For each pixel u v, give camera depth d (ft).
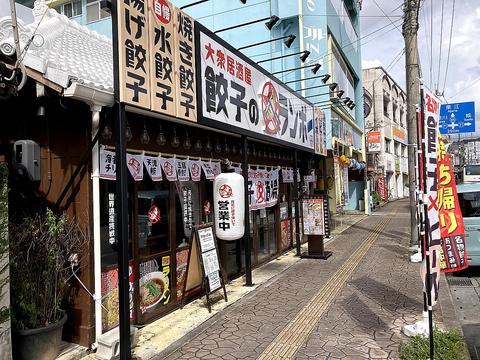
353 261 34.35
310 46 52.08
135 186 19.74
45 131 17.76
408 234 50.37
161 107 18.07
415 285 25.96
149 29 17.43
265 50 51.62
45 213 17.51
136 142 19.53
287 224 41.29
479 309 22.98
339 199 67.05
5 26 15.28
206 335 18.20
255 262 32.83
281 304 22.53
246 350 16.48
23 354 14.34
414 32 38.73
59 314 16.01
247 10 52.16
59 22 21.25
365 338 17.43
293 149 37.96
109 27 52.70
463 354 15.43
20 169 14.58
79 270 16.97
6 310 13.10
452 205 19.03
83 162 16.65
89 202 16.88
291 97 36.29
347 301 22.79
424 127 15.47
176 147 22.77
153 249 21.24
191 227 24.75
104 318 17.65
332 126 56.34
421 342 15.71
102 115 17.19
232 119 24.73
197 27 21.20
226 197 23.38
